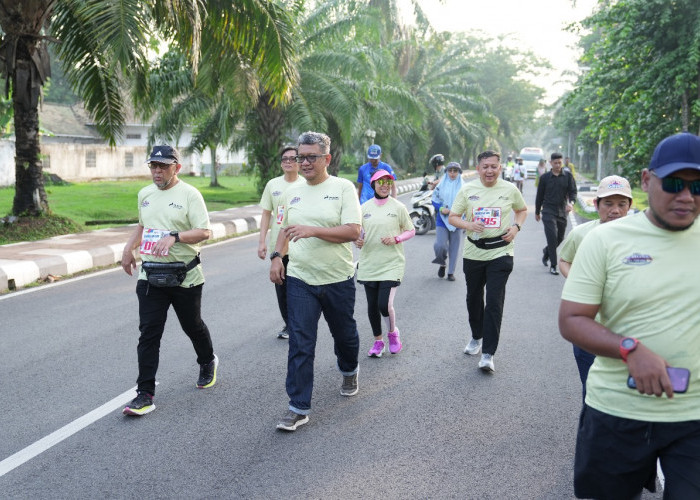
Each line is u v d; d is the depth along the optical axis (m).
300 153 4.72
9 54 13.68
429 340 7.02
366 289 6.34
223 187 32.81
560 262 4.46
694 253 2.43
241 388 5.49
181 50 13.61
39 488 3.80
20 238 13.50
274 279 4.85
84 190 28.94
